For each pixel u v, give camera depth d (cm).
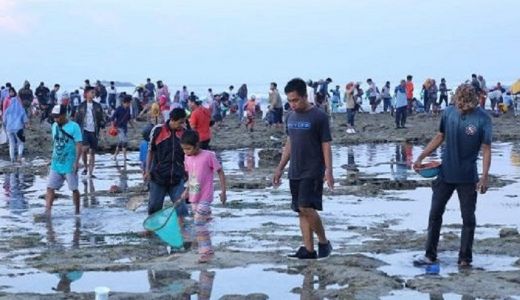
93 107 2059
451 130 973
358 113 5147
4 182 2039
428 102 4922
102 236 1242
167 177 1248
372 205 1539
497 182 1872
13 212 1505
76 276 941
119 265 989
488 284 878
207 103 4203
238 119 4750
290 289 874
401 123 3866
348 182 1898
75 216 1435
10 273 961
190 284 891
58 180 1438
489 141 965
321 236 1032
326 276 928
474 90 965
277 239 1180
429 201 1593
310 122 990
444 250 1079
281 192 1747
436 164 995
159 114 2278
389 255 1057
